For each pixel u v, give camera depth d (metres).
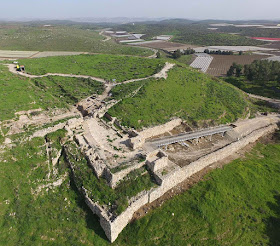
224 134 65.12
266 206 46.19
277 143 67.88
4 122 48.19
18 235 35.59
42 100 61.31
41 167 43.81
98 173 41.78
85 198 40.25
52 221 37.88
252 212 44.69
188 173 49.91
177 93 75.75
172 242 37.75
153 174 44.72
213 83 88.50
